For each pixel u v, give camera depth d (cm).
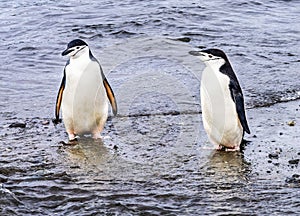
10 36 2828
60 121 1794
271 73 2234
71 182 1374
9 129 1717
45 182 1372
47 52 2561
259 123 1742
